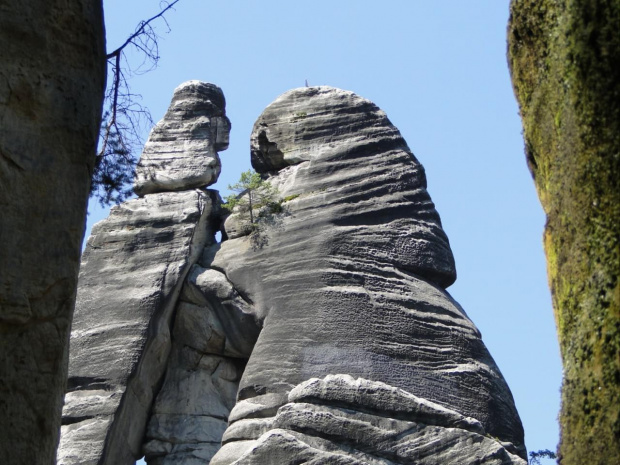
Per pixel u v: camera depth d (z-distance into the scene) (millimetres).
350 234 36875
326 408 33062
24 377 10336
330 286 35812
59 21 11188
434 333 35656
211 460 33688
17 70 10836
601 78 8352
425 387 34469
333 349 34812
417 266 36906
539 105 9000
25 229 10555
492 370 35688
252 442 33531
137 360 36125
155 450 36219
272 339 35281
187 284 37250
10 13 10930
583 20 8516
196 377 36781
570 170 8555
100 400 35656
